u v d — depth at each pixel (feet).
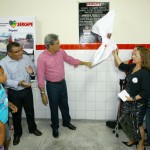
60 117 10.86
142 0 9.20
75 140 9.12
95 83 10.28
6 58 8.23
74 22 9.62
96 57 8.87
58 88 9.04
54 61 8.68
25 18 9.41
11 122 10.23
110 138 9.23
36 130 9.64
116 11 9.38
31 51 9.71
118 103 10.42
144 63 7.52
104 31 8.65
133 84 7.63
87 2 9.36
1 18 9.48
